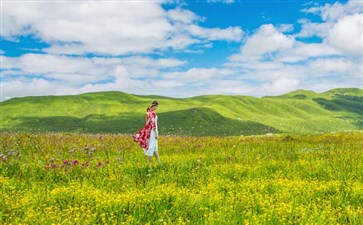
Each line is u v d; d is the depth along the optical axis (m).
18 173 13.91
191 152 20.75
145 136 16.72
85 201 10.25
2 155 15.70
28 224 8.70
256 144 25.02
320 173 15.00
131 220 9.10
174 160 17.67
